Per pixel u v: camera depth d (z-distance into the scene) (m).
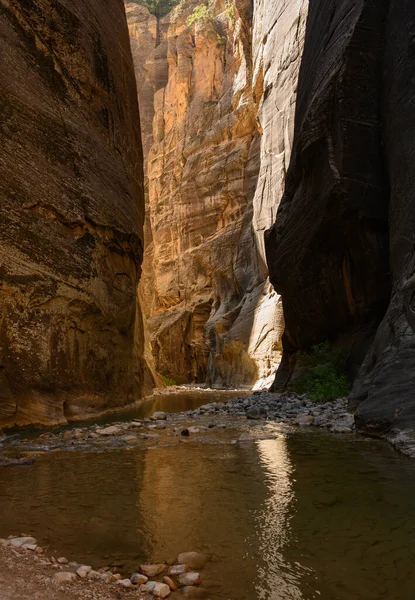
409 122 10.73
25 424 10.02
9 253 10.20
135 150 18.92
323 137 13.77
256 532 3.91
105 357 13.85
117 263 15.28
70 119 13.16
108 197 14.63
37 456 7.17
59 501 4.84
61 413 11.05
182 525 4.10
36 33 12.28
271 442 8.02
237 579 3.09
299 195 16.25
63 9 13.52
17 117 11.05
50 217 11.63
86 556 3.49
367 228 12.63
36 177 11.31
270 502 4.68
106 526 4.10
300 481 5.43
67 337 11.73
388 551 3.49
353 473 5.73
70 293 11.81
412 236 9.73
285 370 18.38
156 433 9.34
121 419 12.06
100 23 15.94
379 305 13.27
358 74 12.77
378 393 8.36
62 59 13.23
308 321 16.66
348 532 3.86
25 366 10.30
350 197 12.55
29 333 10.48
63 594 2.82
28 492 5.18
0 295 9.88
